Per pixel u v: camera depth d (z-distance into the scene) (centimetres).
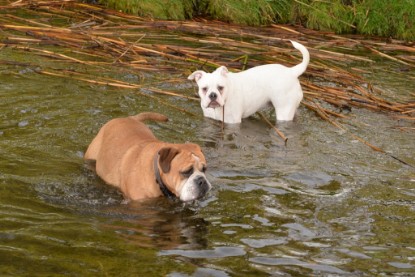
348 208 762
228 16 1611
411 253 660
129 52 1299
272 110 1141
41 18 1462
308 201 775
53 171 813
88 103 1053
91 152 855
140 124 871
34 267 591
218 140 972
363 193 805
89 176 812
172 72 1223
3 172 792
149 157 766
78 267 596
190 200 730
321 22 1630
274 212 742
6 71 1159
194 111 1081
